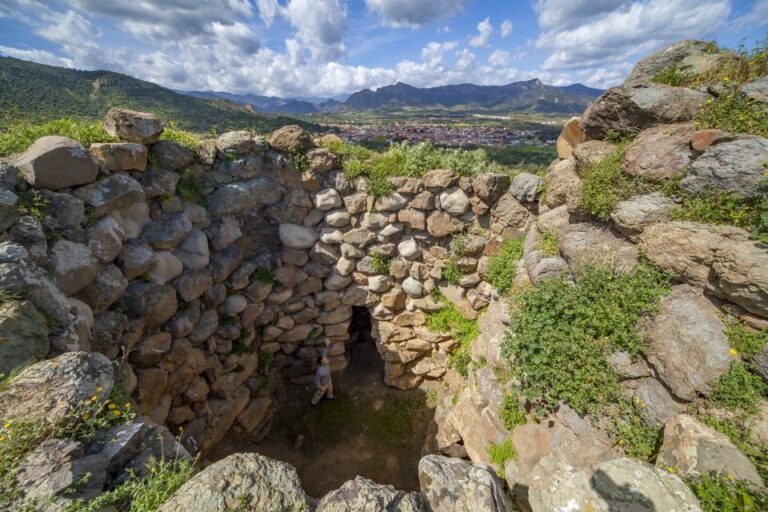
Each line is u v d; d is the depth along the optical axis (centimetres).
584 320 339
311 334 622
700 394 259
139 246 366
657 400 280
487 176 493
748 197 275
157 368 404
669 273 309
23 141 331
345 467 529
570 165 433
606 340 321
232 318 516
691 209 307
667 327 288
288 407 619
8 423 172
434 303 588
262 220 526
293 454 545
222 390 506
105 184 334
